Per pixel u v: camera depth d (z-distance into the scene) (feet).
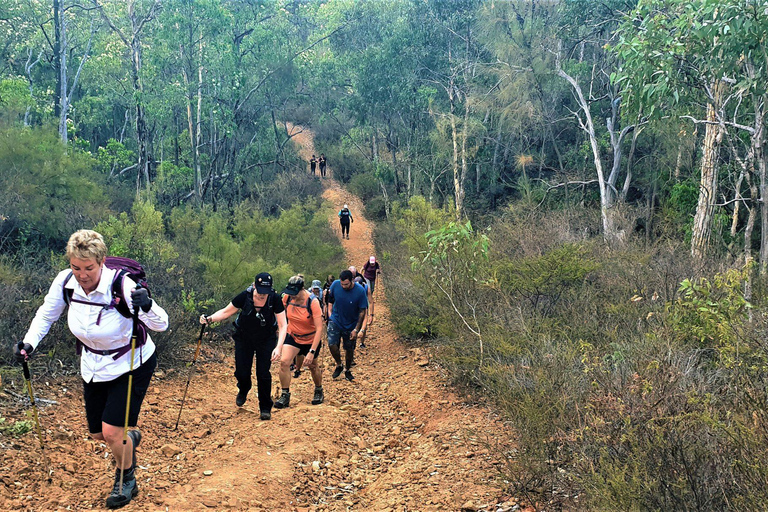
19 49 119.14
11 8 114.21
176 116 105.70
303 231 61.98
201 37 88.94
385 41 126.21
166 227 52.47
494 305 29.53
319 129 174.60
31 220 42.14
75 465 15.72
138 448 17.94
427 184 124.47
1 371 20.20
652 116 32.50
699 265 32.60
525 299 30.58
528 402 17.40
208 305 33.83
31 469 14.79
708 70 32.17
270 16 114.01
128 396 13.07
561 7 88.12
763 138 33.30
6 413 17.65
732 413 14.11
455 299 29.53
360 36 153.48
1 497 13.17
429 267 36.06
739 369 15.93
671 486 12.25
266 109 116.06
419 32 124.06
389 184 137.49
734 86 36.32
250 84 100.22
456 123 108.58
